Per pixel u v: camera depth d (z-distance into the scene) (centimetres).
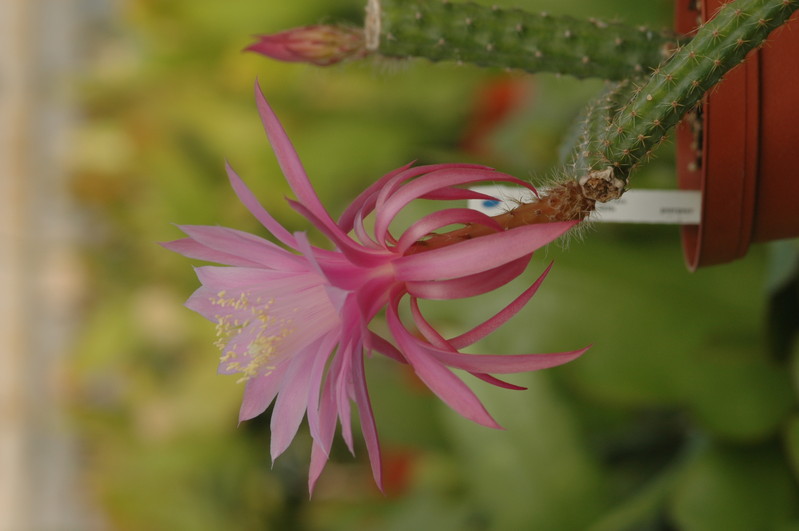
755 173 42
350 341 40
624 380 52
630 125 40
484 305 54
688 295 53
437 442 60
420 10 44
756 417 51
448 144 73
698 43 40
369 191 41
